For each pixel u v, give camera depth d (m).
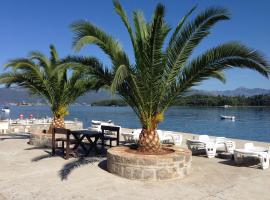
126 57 7.87
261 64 7.19
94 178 7.46
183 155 7.70
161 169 7.32
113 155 7.83
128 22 8.28
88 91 13.09
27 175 7.72
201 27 7.85
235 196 6.27
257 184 7.09
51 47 13.66
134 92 8.27
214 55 7.73
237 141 13.62
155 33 7.34
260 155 8.55
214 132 37.94
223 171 8.26
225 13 7.57
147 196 6.23
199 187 6.84
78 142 10.38
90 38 7.16
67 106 13.38
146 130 8.36
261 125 48.09
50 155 10.31
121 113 84.06
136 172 7.35
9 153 10.67
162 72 8.05
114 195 6.28
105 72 8.46
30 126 19.94
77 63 8.05
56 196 6.20
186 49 8.06
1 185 6.89
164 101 8.41
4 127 17.81
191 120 57.25
